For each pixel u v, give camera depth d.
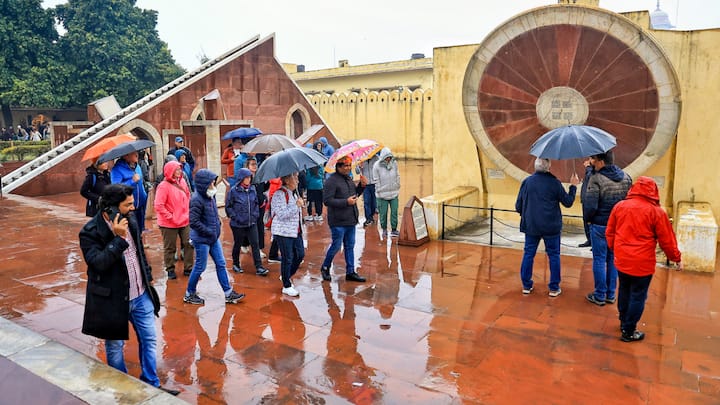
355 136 31.95
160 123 19.75
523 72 9.90
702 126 9.38
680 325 5.75
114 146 7.10
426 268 7.97
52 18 32.94
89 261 3.85
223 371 4.79
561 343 5.34
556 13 9.40
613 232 5.43
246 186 7.54
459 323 5.88
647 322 5.84
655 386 4.48
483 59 10.16
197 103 20.88
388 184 10.16
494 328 5.72
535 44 9.69
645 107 9.20
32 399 3.63
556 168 10.34
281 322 5.94
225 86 21.88
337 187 7.13
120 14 34.78
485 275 7.59
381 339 5.48
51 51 32.62
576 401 4.26
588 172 7.82
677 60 9.37
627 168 9.55
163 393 3.71
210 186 6.20
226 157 12.66
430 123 28.97
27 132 34.84
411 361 4.98
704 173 9.45
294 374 4.73
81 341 5.42
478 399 4.30
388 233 10.36
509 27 9.81
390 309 6.32
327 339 5.48
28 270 7.83
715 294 6.65
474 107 10.48
